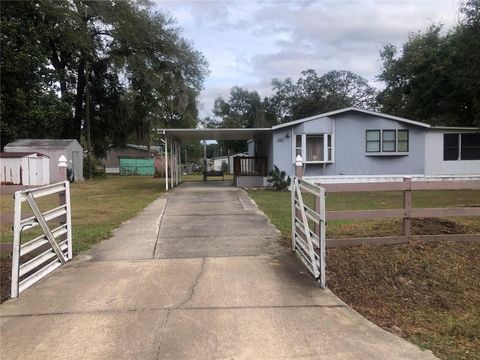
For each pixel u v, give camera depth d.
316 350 3.84
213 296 5.13
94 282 5.67
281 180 19.38
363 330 4.28
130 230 9.04
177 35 33.47
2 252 6.95
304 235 6.64
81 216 11.18
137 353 3.78
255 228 9.06
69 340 4.04
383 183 6.75
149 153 51.72
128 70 33.16
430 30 29.56
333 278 5.84
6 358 3.73
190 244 7.66
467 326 4.68
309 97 66.38
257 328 4.27
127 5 31.72
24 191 5.55
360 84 66.50
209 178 34.16
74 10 30.72
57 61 34.53
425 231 7.48
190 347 3.88
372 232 7.85
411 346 3.98
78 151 31.41
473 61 18.62
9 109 29.27
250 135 23.48
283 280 5.74
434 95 27.78
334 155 20.53
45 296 5.20
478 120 21.00
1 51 27.92
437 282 5.93
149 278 5.79
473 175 21.70
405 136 20.88
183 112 36.72
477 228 7.88
